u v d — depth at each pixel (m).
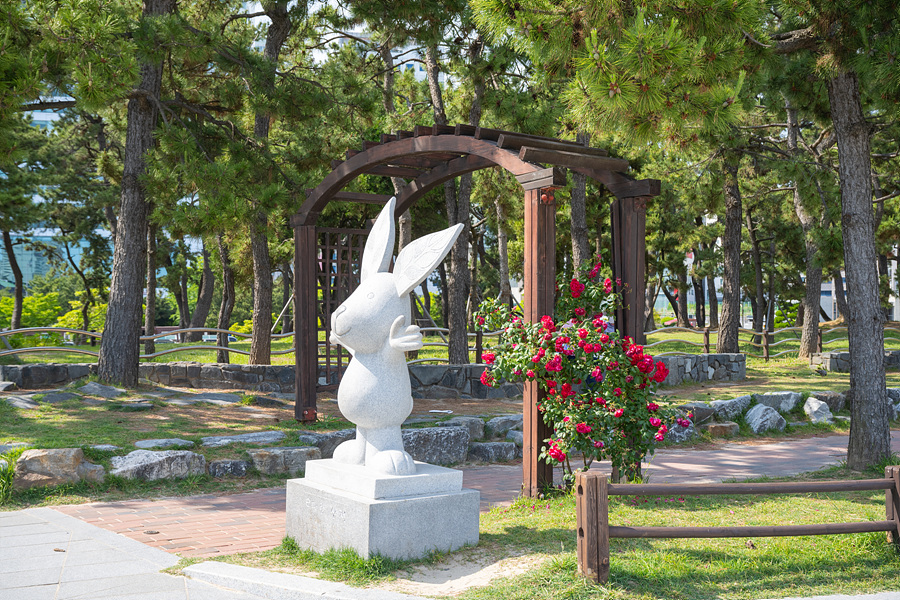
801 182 16.69
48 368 13.17
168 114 13.61
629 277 8.27
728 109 7.12
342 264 11.82
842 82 9.36
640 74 6.53
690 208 18.55
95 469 8.09
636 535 4.84
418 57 21.94
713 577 4.96
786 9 8.59
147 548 5.93
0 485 7.49
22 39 10.15
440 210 28.84
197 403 12.31
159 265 36.03
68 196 30.59
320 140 15.44
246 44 13.51
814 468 10.12
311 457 9.48
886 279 31.66
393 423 5.91
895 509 5.52
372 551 5.16
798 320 41.22
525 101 15.02
